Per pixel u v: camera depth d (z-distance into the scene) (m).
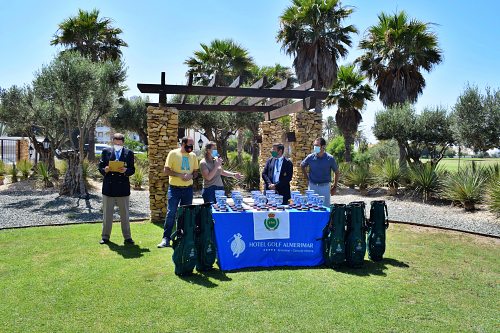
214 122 24.47
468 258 6.23
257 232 5.56
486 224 9.61
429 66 21.69
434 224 9.42
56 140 18.09
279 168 7.53
